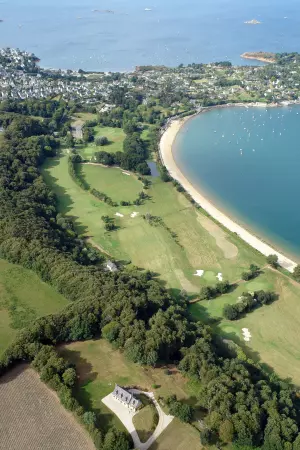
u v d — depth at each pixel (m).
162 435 121.88
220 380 135.12
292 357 173.25
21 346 144.75
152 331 152.12
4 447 116.75
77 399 131.00
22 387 134.62
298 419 131.00
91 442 118.12
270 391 137.88
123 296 169.00
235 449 119.25
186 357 144.75
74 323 155.38
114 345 150.88
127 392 129.00
